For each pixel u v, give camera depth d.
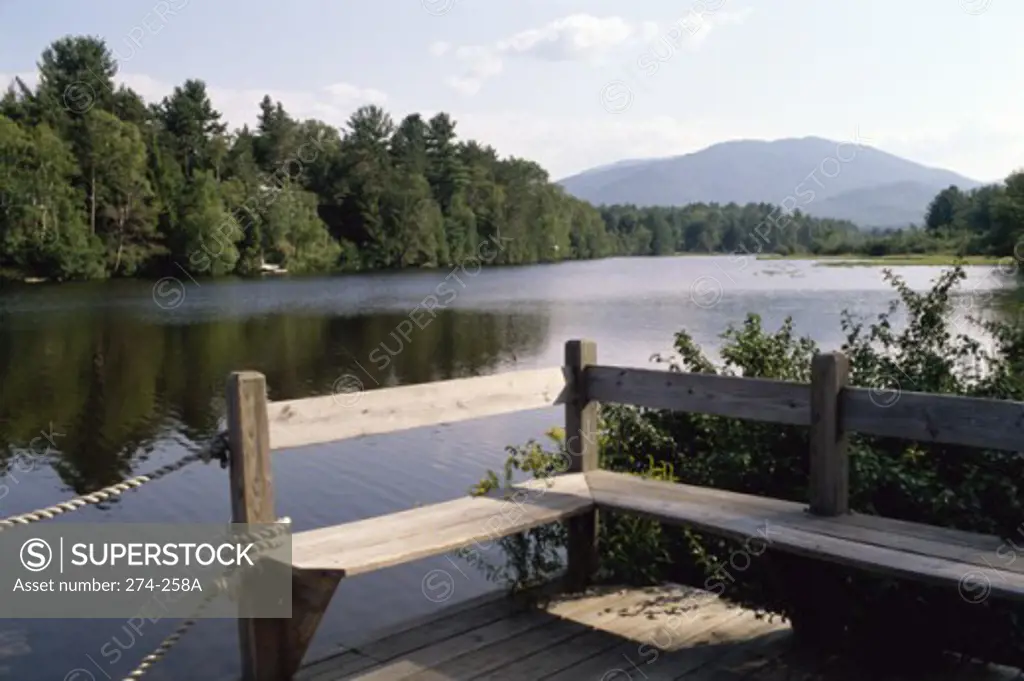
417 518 3.80
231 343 24.38
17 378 19.03
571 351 4.53
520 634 3.80
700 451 4.93
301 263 54.03
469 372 19.05
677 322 24.30
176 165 48.12
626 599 4.22
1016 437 3.12
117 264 44.50
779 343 5.12
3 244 40.44
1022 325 4.61
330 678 3.36
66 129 43.56
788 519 3.59
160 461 12.14
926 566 2.98
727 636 3.81
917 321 4.63
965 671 3.48
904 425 3.41
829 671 3.47
